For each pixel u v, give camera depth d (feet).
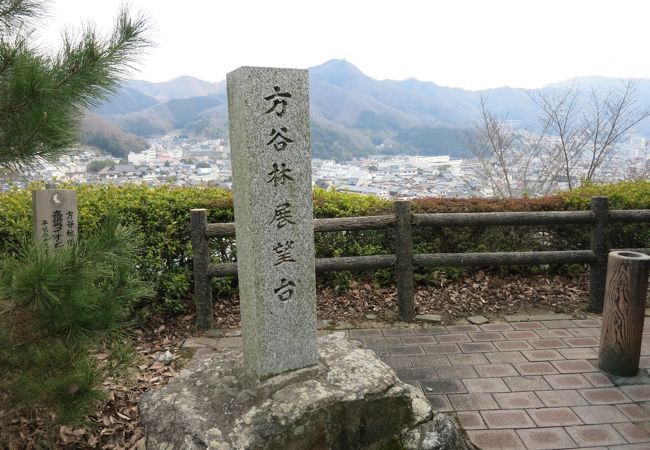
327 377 8.39
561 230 17.65
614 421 9.04
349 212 16.80
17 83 6.75
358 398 7.86
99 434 9.07
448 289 16.70
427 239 17.37
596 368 11.10
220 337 13.65
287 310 8.27
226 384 8.40
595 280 14.66
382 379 8.36
